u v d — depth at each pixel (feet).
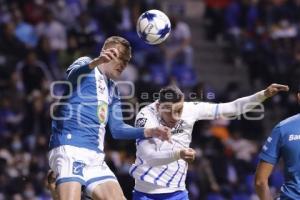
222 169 128.67
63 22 153.99
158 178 71.51
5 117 130.82
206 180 123.44
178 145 71.31
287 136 66.69
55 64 142.31
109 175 66.64
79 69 64.69
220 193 126.21
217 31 172.76
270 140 67.46
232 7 169.68
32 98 131.23
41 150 124.26
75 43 143.95
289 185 66.59
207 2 176.76
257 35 164.66
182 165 71.72
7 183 116.57
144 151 70.79
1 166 118.62
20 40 146.00
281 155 67.51
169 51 152.97
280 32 163.43
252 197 128.06
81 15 146.82
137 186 72.54
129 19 156.25
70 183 64.95
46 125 129.18
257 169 67.87
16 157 121.70
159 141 70.74
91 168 66.18
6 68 140.26
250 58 158.61
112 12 155.22
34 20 152.46
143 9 157.89
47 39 143.43
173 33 155.22
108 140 120.47
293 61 156.15
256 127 140.05
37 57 141.08
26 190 116.37
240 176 130.82
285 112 149.79
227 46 167.63
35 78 136.36
